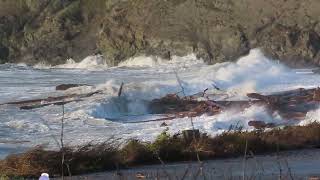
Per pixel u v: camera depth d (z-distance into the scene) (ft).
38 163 179.22
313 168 163.84
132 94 453.58
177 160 197.57
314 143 224.53
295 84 520.83
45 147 247.50
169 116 379.96
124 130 326.44
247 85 498.28
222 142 208.85
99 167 183.42
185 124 336.49
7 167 179.32
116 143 238.27
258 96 448.24
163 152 197.88
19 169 178.19
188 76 612.29
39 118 370.32
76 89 490.90
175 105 413.80
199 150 200.13
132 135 300.61
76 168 181.06
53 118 372.58
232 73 522.47
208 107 390.83
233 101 409.49
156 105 415.03
